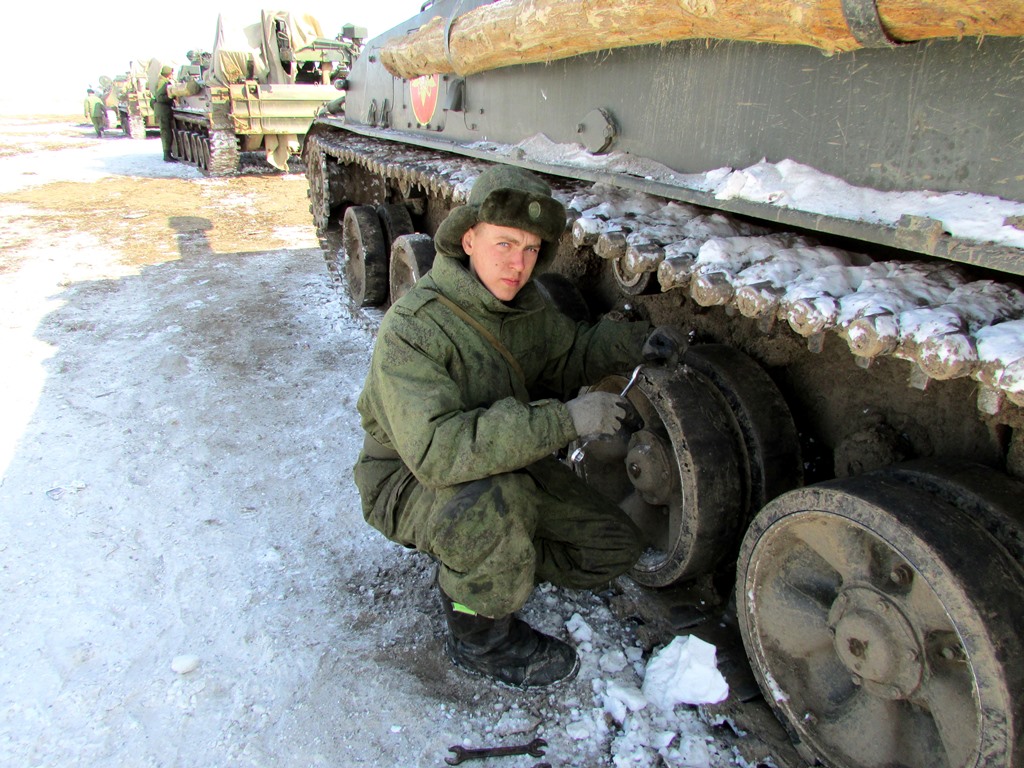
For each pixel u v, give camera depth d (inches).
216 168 597.3
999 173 51.4
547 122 109.3
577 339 97.4
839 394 90.7
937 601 64.7
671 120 82.6
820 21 55.6
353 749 87.0
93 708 93.7
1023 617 59.6
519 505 83.4
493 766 84.6
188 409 182.1
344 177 263.9
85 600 113.9
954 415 76.5
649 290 110.5
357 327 239.3
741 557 82.3
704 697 88.9
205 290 285.7
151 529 132.6
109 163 699.4
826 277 63.5
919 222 51.3
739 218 84.9
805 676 81.8
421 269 171.2
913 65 56.0
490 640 94.5
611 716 90.5
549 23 88.8
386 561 123.0
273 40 595.5
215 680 98.0
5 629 107.7
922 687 67.9
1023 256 45.3
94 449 161.9
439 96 160.1
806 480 93.7
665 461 98.4
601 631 104.2
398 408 78.1
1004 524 63.1
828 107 63.6
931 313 53.0
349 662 100.3
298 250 359.6
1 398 188.1
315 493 144.6
